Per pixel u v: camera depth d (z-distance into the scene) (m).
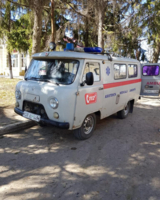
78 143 4.70
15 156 3.96
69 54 4.32
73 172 3.46
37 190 2.93
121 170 3.57
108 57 5.34
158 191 3.00
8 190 2.91
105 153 4.24
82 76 4.36
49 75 4.60
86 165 3.71
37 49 7.63
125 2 10.54
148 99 11.23
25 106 4.82
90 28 12.49
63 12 10.79
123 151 4.37
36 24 7.42
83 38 13.70
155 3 10.12
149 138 5.23
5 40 13.73
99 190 2.98
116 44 11.64
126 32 11.08
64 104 4.03
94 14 10.80
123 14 11.66
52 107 4.15
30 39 12.70
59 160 3.87
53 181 3.17
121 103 6.29
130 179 3.30
